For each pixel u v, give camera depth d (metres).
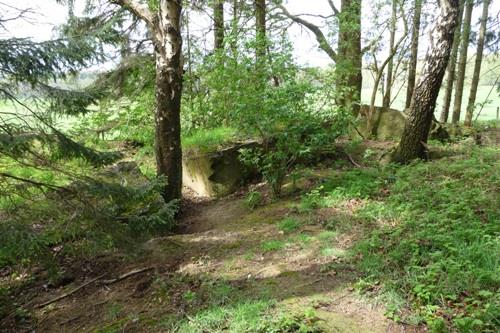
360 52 11.13
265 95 6.66
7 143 3.55
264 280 4.04
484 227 4.09
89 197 4.59
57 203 4.51
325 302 3.43
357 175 6.69
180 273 4.61
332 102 7.78
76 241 5.17
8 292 4.76
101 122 10.09
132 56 10.27
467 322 2.75
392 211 5.03
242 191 7.78
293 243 4.80
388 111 9.46
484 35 13.56
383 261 3.89
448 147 7.79
